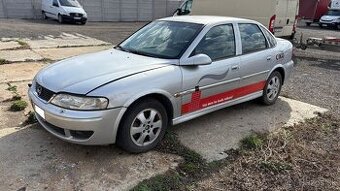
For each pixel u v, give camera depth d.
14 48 10.46
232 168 3.90
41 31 15.83
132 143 3.88
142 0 31.11
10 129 4.50
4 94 6.00
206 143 4.40
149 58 4.36
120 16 30.19
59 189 3.31
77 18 21.67
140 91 3.75
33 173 3.53
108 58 4.40
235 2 11.25
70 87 3.64
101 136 3.62
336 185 3.71
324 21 27.67
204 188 3.52
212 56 4.64
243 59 5.06
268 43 5.70
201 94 4.48
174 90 4.11
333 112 5.89
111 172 3.62
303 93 7.04
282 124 5.19
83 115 3.50
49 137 4.29
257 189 3.56
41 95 3.89
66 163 3.74
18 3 24.33
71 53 10.28
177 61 4.25
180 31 4.74
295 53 12.22
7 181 3.38
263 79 5.59
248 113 5.54
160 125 4.11
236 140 4.54
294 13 12.10
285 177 3.81
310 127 5.15
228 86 4.88
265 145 4.48
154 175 3.62
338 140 4.79
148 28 5.18
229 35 4.98
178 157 4.00
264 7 10.63
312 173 3.92
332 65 10.36
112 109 3.58
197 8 12.48
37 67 8.17
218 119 5.21
